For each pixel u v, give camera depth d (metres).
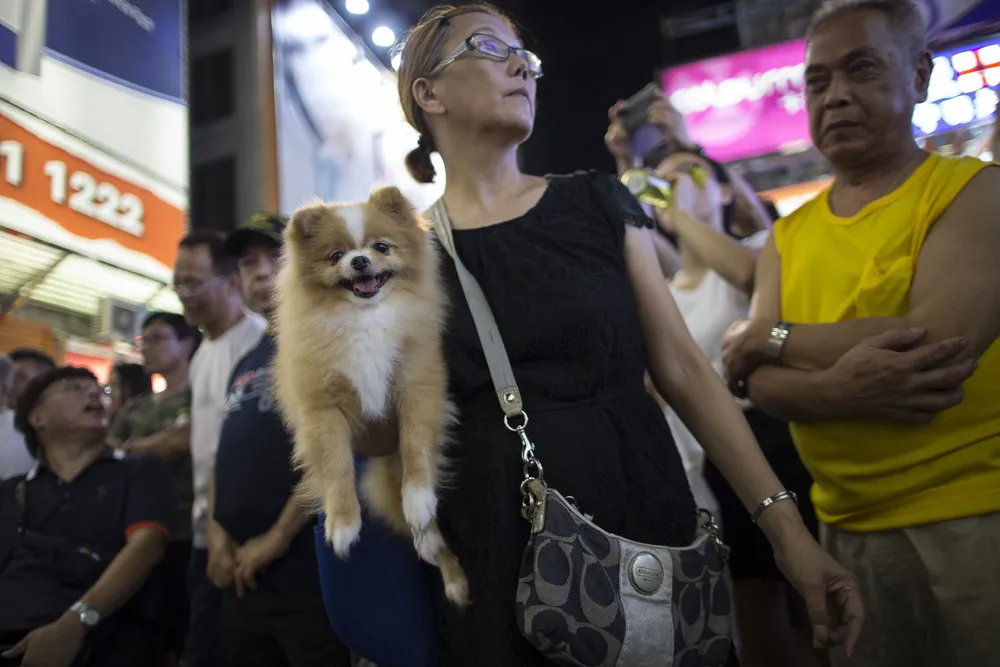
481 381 1.45
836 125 1.82
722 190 3.38
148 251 4.75
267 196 6.38
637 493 1.41
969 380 1.59
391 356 1.45
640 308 1.61
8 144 3.86
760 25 9.15
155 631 2.95
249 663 2.52
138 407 3.79
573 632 1.25
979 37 6.96
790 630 2.65
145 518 2.87
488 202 1.67
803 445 1.85
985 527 1.54
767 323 1.85
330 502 1.39
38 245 4.01
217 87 6.68
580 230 1.55
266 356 2.68
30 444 3.00
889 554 1.67
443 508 1.45
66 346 4.12
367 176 7.48
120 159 4.58
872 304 1.70
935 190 1.68
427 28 1.72
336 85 7.27
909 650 1.67
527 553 1.29
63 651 2.56
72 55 4.30
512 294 1.49
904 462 1.63
